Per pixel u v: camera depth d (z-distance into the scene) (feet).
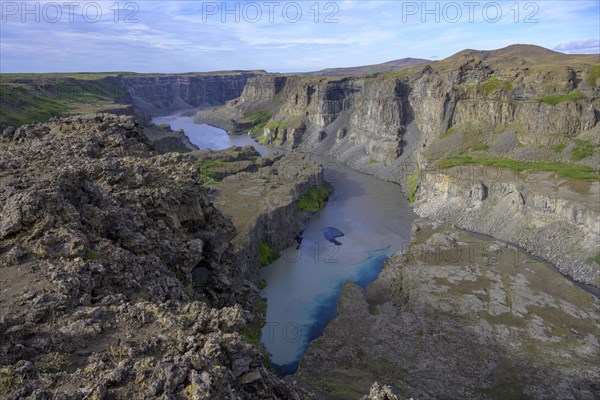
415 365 285.23
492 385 267.59
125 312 111.96
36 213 133.18
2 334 95.20
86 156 209.15
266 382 111.55
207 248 214.69
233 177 639.76
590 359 287.07
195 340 103.60
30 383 83.92
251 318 124.57
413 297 361.92
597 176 566.77
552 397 257.75
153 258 157.17
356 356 296.10
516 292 365.40
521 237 520.42
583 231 480.23
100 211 152.97
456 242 468.75
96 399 80.12
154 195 183.83
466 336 311.06
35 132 252.01
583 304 350.84
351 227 579.89
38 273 117.29
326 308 375.66
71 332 99.76
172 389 84.79
